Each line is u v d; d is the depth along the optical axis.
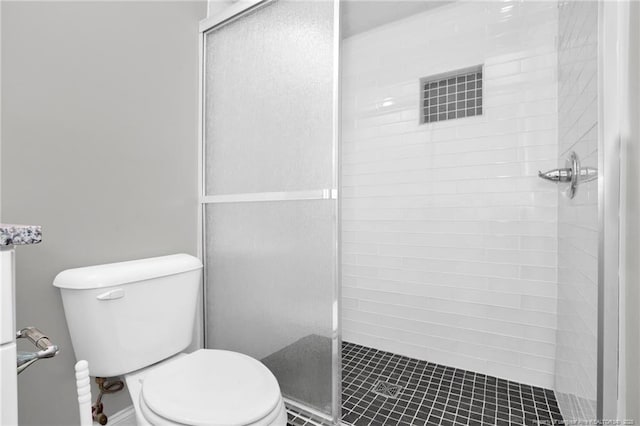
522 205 1.82
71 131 1.28
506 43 1.86
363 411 1.53
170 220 1.63
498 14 1.88
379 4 2.03
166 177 1.61
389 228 2.25
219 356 1.21
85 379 0.84
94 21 1.34
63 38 1.25
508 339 1.85
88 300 1.14
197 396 0.96
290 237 1.45
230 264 1.66
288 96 1.45
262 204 1.54
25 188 1.17
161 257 1.48
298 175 1.42
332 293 1.32
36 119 1.19
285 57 1.46
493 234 1.90
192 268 1.43
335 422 1.32
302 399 1.42
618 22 0.81
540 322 1.77
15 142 1.14
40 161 1.20
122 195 1.44
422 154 2.12
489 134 1.91
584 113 1.06
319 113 1.35
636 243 0.76
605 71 0.82
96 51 1.35
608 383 0.81
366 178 2.34
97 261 1.35
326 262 1.34
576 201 1.21
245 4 1.57
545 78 1.75
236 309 1.64
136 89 1.49
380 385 1.78
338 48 1.30
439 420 1.47
